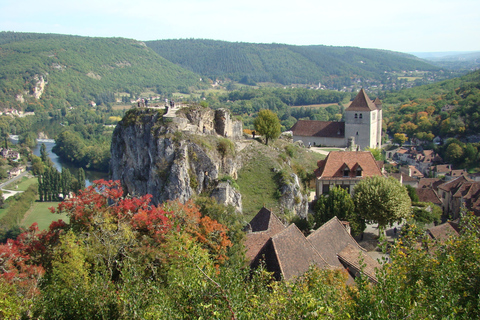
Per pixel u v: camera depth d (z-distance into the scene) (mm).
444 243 29516
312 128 122688
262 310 20172
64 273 28734
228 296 20203
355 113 116938
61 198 151000
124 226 33781
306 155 96625
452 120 189375
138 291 24203
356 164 71250
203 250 28562
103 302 24922
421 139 194875
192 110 77250
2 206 136125
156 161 69500
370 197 58125
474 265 26234
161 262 31531
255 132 102312
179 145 68688
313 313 19719
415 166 169500
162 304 21844
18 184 175875
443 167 157375
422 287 23078
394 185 59438
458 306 22656
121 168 81438
